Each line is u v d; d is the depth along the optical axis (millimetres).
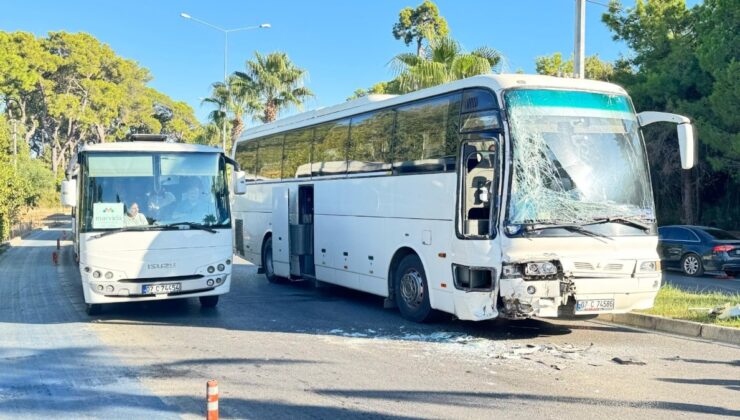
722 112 22703
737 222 27875
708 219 28609
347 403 6477
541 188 8859
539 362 8094
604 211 9039
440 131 10164
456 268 9516
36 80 67438
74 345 9219
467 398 6609
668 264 19703
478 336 9727
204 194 11602
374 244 11938
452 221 9680
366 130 12336
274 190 16141
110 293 10797
